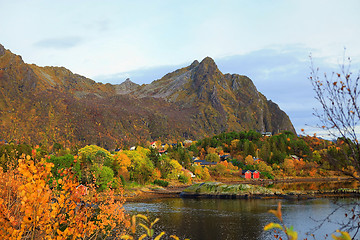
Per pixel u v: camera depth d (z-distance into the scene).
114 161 89.56
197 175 135.25
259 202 67.56
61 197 6.83
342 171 5.62
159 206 61.88
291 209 55.81
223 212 54.09
